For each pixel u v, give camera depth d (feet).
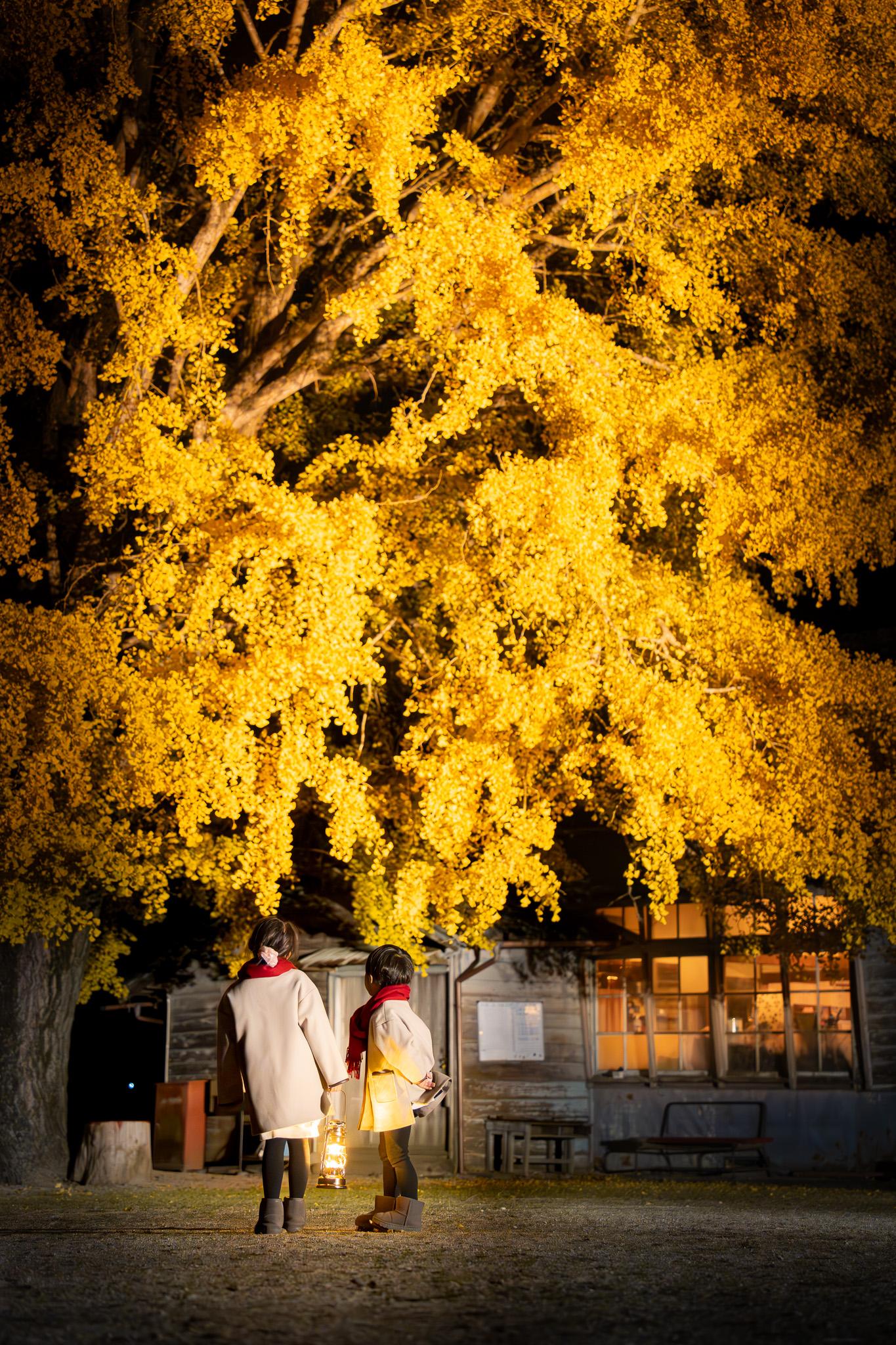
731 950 60.08
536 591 42.83
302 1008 24.41
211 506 43.96
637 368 48.73
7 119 45.14
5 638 41.98
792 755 49.32
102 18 49.39
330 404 59.47
